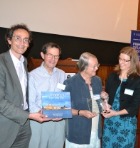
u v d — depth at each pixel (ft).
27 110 7.16
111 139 8.38
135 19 17.21
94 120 7.77
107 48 16.22
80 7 14.92
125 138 8.14
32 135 7.71
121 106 8.06
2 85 6.21
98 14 15.67
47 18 13.80
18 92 6.52
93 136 7.77
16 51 6.63
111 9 16.16
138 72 8.25
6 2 12.53
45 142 7.93
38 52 13.52
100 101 7.91
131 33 15.69
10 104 6.27
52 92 7.31
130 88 8.05
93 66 7.52
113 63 16.52
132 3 16.93
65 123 8.22
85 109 7.62
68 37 14.56
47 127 7.86
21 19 12.97
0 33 12.32
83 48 15.23
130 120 8.16
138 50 15.58
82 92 7.67
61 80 8.32
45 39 13.74
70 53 14.73
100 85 8.13
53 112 7.06
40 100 7.66
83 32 15.19
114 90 8.33
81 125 7.60
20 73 6.86
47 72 7.98
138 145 13.26
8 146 6.55
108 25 16.16
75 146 7.66
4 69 6.29
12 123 6.57
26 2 13.07
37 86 7.73
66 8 14.42
